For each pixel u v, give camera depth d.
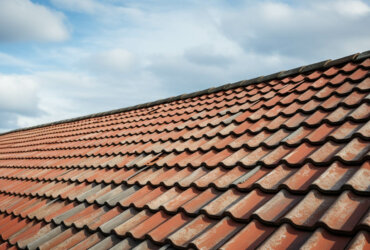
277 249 2.03
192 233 2.51
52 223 3.74
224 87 6.54
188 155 4.09
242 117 4.56
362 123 3.12
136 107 8.48
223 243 2.26
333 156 2.65
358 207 2.09
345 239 1.92
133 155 4.86
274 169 2.88
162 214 2.98
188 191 3.17
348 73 4.45
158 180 3.68
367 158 2.49
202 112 5.65
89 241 3.04
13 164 7.38
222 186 2.99
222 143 3.98
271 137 3.54
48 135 9.52
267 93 5.08
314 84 4.52
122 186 3.94
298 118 3.78
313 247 1.91
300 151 3.04
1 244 3.81
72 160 5.86
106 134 6.83
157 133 5.52
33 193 4.89
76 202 4.07
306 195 2.36
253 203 2.59
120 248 2.72
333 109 3.62
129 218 3.17
